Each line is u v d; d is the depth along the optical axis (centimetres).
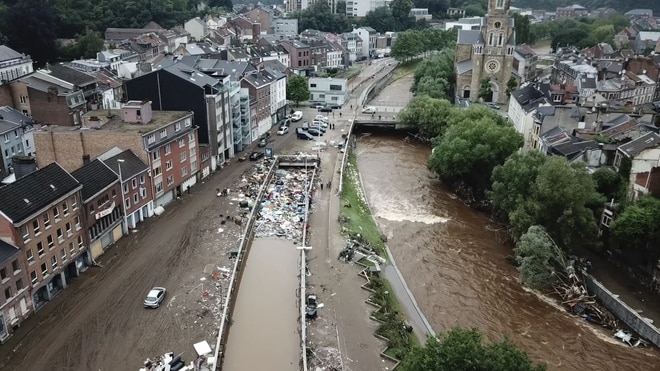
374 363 5119
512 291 6788
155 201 8194
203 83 9912
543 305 6494
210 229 7694
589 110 10369
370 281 6569
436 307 6419
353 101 16912
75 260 6281
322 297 6238
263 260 7169
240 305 6144
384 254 7612
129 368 4831
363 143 13550
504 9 16012
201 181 9669
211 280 6338
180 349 5128
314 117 14825
